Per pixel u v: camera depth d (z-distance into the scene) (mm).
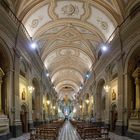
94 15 18250
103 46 18531
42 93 25000
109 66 18016
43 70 26109
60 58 31703
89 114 30219
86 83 34375
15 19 13875
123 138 12414
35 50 20219
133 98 13734
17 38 13867
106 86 18578
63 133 18312
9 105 12633
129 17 13438
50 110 35875
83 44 25094
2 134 11062
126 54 13953
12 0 13383
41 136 11031
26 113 16688
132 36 12961
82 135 11875
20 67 15320
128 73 13891
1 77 12273
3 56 12617
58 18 19344
